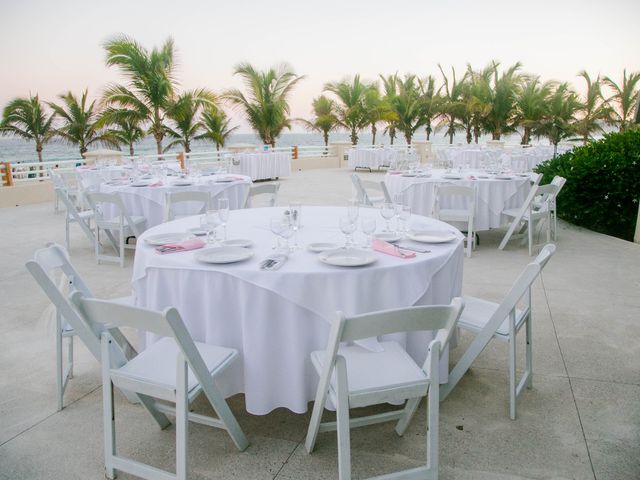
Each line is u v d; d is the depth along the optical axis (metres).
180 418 1.54
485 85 20.47
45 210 8.03
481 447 1.90
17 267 4.64
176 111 14.75
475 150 12.35
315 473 1.75
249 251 2.12
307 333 1.89
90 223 6.70
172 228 2.72
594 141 6.52
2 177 8.65
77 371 2.55
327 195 9.48
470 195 4.69
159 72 14.24
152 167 6.55
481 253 5.03
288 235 2.09
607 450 1.88
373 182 5.07
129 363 1.73
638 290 3.81
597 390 2.33
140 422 2.09
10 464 1.82
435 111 20.72
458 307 1.45
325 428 1.83
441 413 2.14
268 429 2.02
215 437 1.96
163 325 1.42
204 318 1.99
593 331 3.03
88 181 5.89
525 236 5.35
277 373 1.93
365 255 2.02
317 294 1.84
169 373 1.66
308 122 19.45
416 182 5.44
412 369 1.69
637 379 2.44
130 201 5.02
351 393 1.50
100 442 1.95
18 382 2.45
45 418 2.13
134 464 1.66
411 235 2.44
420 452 1.86
